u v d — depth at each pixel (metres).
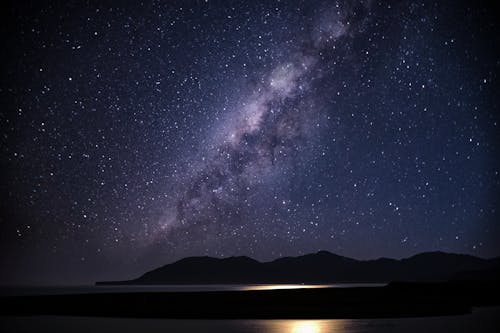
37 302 42.28
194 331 23.28
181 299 45.41
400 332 22.00
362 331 22.59
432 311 33.47
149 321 28.70
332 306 37.59
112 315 32.41
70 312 34.28
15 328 24.64
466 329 23.05
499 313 32.06
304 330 23.28
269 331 23.05
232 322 27.95
